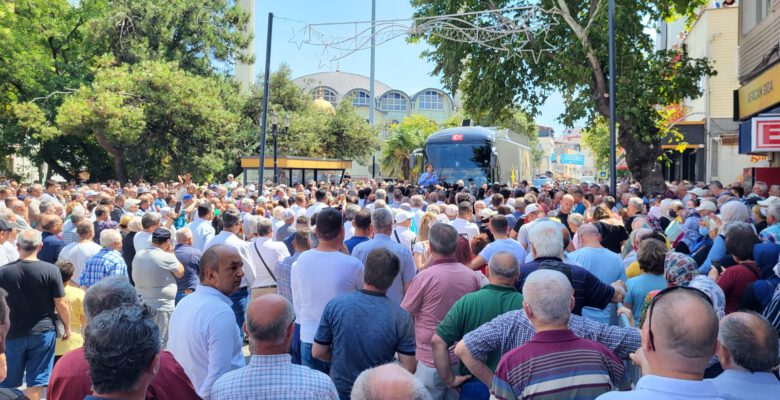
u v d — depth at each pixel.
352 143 46.03
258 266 7.69
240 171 40.59
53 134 32.59
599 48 17.53
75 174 40.78
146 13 37.94
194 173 35.59
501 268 4.11
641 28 18.09
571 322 3.63
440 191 13.98
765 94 13.16
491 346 3.65
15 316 5.65
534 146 82.88
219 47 41.69
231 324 3.82
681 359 2.24
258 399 2.95
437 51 22.34
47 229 7.67
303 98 47.03
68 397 3.10
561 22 19.17
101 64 33.44
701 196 12.74
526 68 21.64
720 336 2.74
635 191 15.41
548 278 3.18
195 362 3.78
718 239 6.48
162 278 6.62
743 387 2.65
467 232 8.86
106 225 9.52
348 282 5.00
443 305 4.72
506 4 20.45
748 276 5.09
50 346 5.85
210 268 3.95
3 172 39.50
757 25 16.19
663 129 20.00
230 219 7.59
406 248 5.91
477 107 21.97
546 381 3.03
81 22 38.91
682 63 18.14
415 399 2.05
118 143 34.03
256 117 44.12
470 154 22.88
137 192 16.34
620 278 5.79
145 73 32.84
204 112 33.91
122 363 2.38
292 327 3.13
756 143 11.45
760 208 8.84
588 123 20.86
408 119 71.00
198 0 39.94
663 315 2.30
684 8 18.86
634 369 4.17
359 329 4.05
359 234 6.82
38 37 36.78
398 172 56.78
